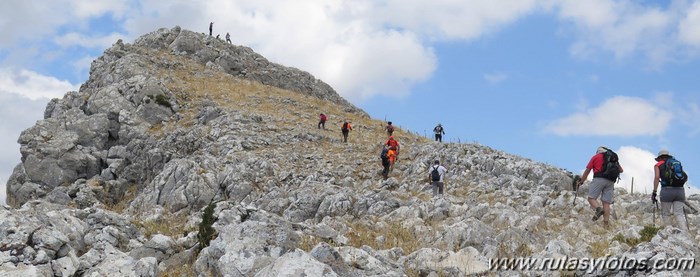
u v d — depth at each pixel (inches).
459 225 534.9
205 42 2519.7
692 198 853.8
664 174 573.3
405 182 1159.6
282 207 1039.6
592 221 650.2
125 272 416.8
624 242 518.3
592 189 640.4
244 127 1581.0
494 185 1068.5
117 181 1529.3
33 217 475.5
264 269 349.1
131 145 1606.8
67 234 492.7
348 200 959.0
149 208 1103.0
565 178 1087.6
